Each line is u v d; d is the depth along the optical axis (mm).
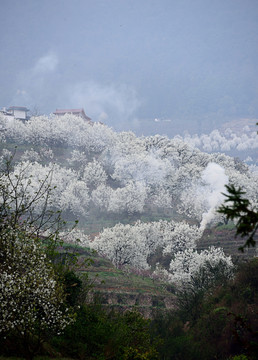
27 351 23656
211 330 57375
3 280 22672
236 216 13258
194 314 66812
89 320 33938
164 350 47875
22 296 22906
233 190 13391
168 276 123062
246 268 74188
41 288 23953
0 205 27531
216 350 52312
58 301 25750
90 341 30688
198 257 113500
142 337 37906
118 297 90812
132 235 137250
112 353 30641
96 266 110062
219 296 70312
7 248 24422
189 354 48906
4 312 22453
